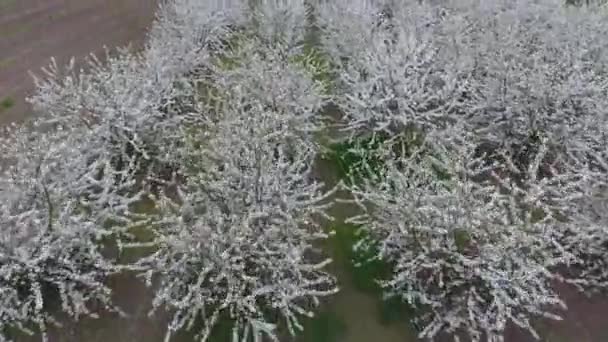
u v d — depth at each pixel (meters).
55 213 7.49
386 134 10.13
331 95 10.21
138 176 9.38
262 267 7.11
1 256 6.84
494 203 7.57
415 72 9.86
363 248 8.28
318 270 8.02
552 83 9.65
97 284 7.23
